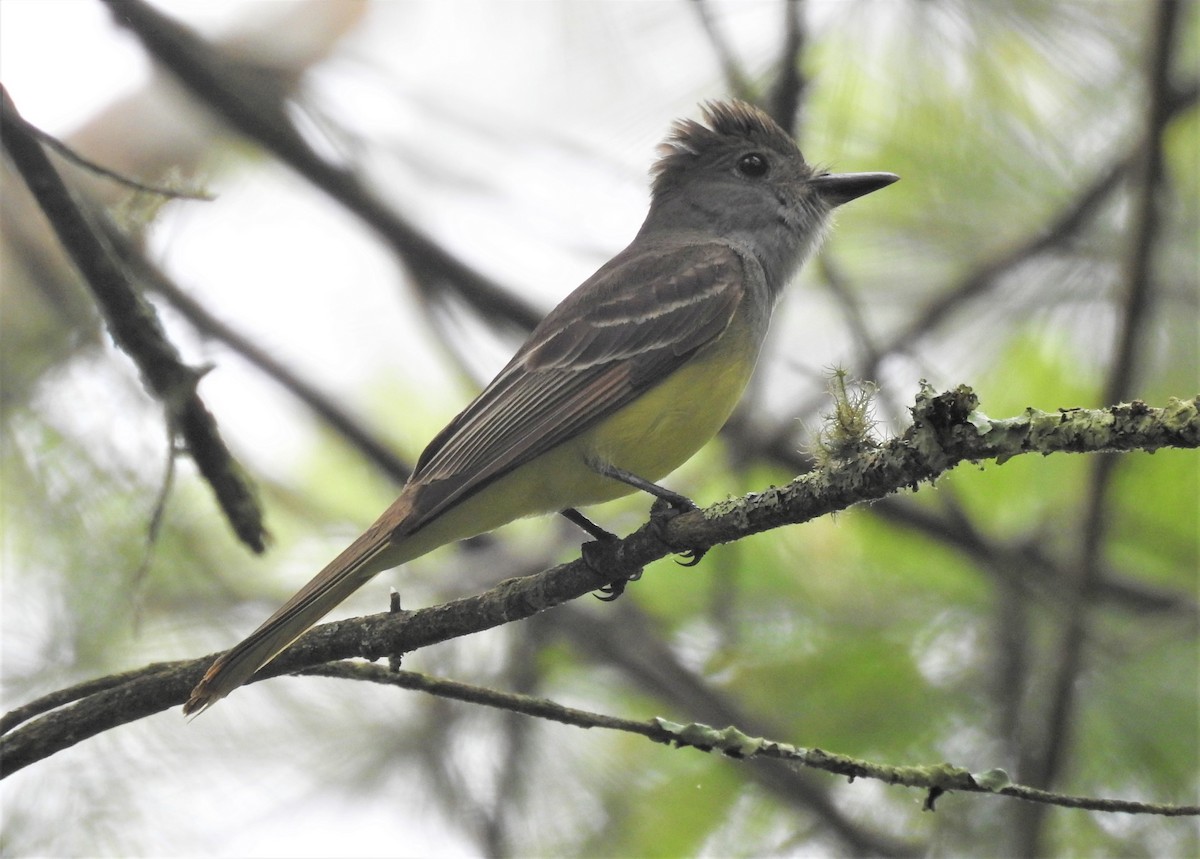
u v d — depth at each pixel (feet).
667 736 23.56
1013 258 37.70
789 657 38.04
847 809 36.35
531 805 37.55
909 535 39.55
